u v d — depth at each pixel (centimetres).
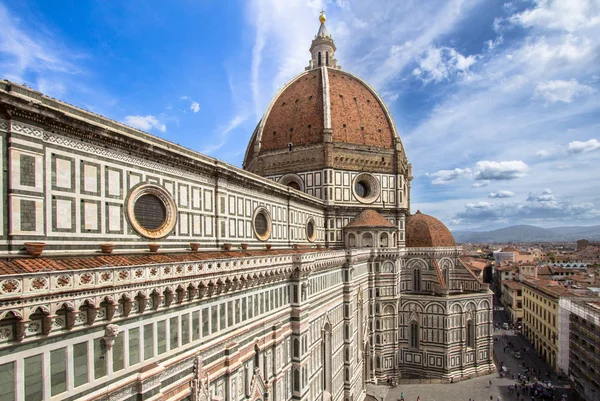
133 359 2573
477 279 10094
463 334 9356
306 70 12306
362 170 9675
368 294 8944
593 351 7844
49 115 2506
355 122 9969
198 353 3184
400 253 9500
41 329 2000
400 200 10062
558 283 12825
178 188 3788
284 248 6444
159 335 2808
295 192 6900
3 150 2294
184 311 3070
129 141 3161
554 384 9169
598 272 17200
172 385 2900
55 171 2597
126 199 3178
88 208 2833
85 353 2247
